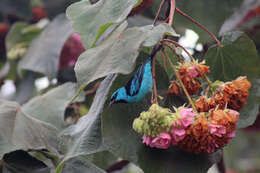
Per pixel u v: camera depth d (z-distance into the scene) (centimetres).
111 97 109
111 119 110
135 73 108
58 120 131
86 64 104
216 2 137
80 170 119
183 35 157
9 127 121
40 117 131
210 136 104
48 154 121
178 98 115
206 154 110
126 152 109
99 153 133
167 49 121
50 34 155
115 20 107
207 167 110
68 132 114
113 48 104
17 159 119
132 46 103
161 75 114
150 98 113
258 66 119
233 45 118
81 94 135
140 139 110
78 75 104
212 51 119
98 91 115
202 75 110
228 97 108
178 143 106
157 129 104
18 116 124
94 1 138
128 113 112
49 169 118
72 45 160
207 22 137
